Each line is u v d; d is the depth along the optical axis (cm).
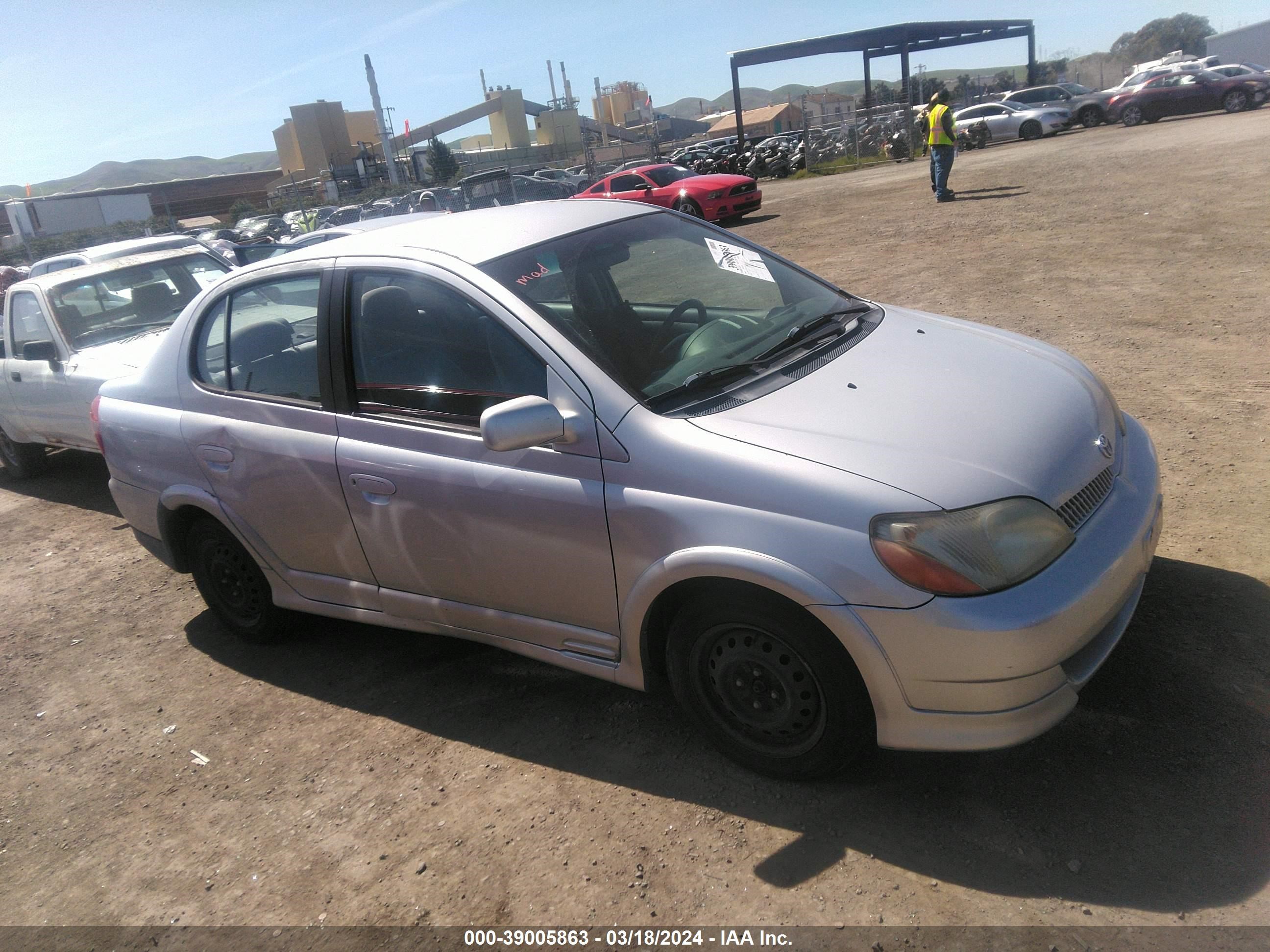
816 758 265
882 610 233
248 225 4116
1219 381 536
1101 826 242
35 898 287
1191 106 2566
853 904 232
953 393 280
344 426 335
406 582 340
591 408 278
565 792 293
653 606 275
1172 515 394
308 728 356
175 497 398
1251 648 300
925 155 3028
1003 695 231
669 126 11550
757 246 390
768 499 246
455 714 348
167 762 349
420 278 319
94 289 719
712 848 259
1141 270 832
